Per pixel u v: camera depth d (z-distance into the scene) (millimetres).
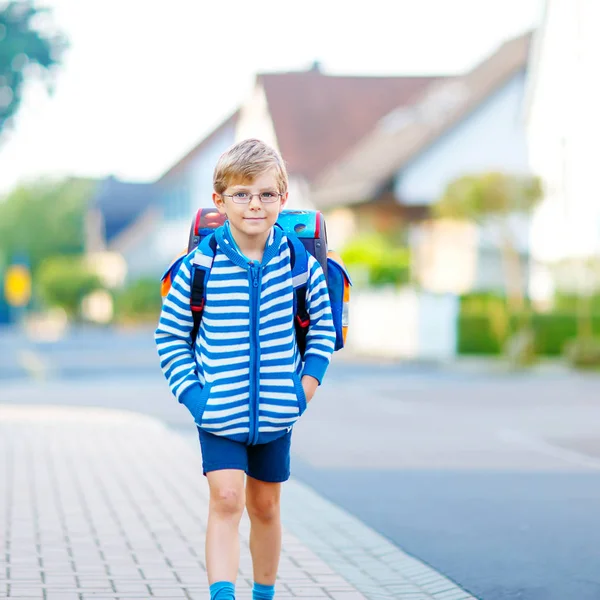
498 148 44062
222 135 72250
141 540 8562
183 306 5543
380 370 30891
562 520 9961
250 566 7664
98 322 83312
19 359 36969
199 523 9273
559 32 40000
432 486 11852
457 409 20469
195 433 16266
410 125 48281
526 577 7867
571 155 39406
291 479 12258
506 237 34906
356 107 56781
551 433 16797
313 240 5758
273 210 5473
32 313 102188
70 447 14320
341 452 14500
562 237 39594
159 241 81438
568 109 39562
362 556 8414
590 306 35156
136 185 98625
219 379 5477
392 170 43375
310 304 5629
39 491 10836
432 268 43594
